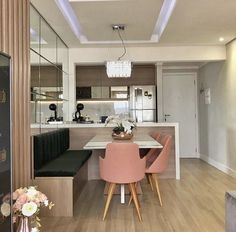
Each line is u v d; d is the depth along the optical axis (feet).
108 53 19.77
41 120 14.21
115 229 9.90
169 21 14.02
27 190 7.47
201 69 25.29
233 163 18.15
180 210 11.77
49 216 11.25
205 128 24.40
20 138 9.15
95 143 12.56
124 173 10.71
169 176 17.72
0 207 5.97
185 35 16.65
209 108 23.15
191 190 14.85
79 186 14.21
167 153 12.60
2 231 6.03
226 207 7.48
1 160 6.04
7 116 6.31
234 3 11.78
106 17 13.91
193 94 26.89
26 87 9.68
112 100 25.44
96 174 17.92
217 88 21.07
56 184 11.35
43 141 12.36
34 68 13.09
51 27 15.17
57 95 17.56
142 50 19.69
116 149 10.59
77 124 18.16
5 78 6.24
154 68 25.22
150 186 15.64
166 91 26.91
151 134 17.58
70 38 17.35
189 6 12.07
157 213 11.45
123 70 16.66
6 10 8.35
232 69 18.06
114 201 13.09
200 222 10.44
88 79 25.11
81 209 12.05
